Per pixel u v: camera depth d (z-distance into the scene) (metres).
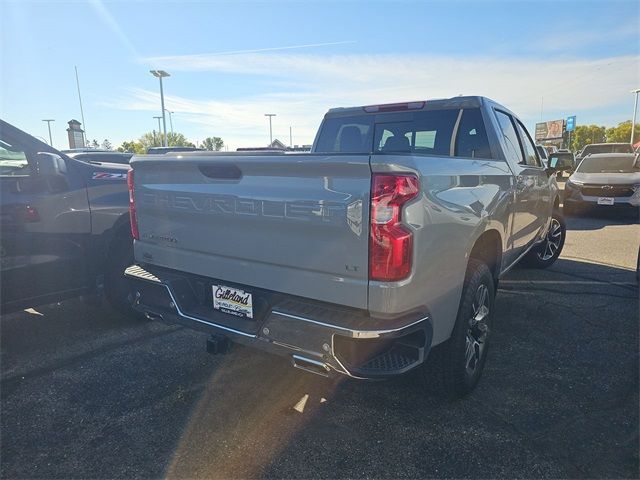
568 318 4.38
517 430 2.65
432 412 2.84
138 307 3.15
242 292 2.65
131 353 3.71
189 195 2.82
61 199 3.75
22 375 3.35
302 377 3.31
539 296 5.04
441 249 2.38
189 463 2.41
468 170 2.76
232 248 2.67
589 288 5.34
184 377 3.33
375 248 2.11
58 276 3.79
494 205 3.12
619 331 4.06
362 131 4.57
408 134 4.29
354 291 2.20
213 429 2.71
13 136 3.61
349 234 2.17
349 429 2.69
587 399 2.96
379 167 2.07
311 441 2.58
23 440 2.60
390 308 2.13
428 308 2.35
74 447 2.54
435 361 2.76
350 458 2.43
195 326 2.80
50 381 3.26
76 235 3.85
